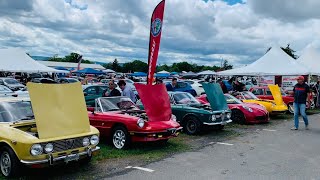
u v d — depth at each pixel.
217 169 6.25
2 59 23.16
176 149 7.98
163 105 8.30
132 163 6.60
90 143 5.82
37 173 5.72
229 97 13.44
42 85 5.52
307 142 9.05
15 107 6.12
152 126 7.56
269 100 15.27
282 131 11.02
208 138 9.59
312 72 19.47
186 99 11.19
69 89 5.87
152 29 10.84
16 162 5.18
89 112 8.39
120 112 8.35
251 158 7.16
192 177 5.72
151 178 5.62
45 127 5.27
